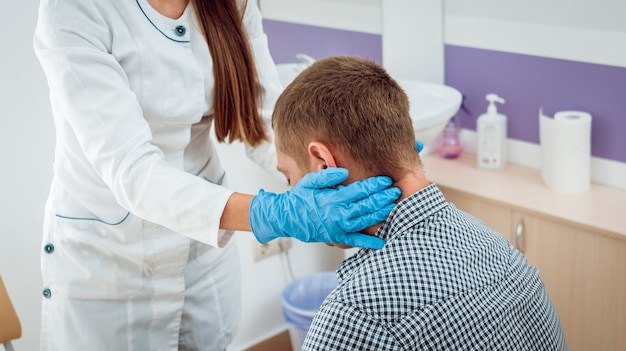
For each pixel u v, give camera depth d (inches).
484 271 44.4
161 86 58.9
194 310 72.1
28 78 79.7
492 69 102.6
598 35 90.1
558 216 86.7
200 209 51.3
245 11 65.0
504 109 103.0
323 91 45.0
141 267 65.7
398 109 45.0
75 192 63.0
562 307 91.0
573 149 90.4
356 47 103.7
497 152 100.3
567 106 96.0
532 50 97.2
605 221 84.6
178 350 73.3
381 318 41.2
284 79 96.5
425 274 42.4
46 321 68.1
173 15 60.0
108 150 52.6
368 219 45.0
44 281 66.9
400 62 108.0
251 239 104.0
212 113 65.6
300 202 46.5
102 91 52.9
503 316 43.3
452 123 106.3
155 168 52.7
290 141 46.9
